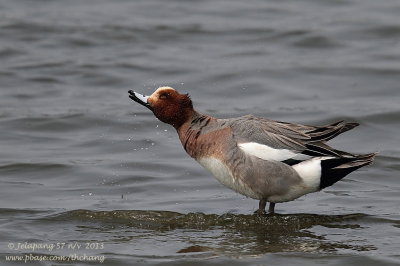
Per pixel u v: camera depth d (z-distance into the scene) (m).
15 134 15.97
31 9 25.02
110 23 23.72
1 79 19.55
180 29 23.30
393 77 19.38
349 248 9.90
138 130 16.23
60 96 18.53
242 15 24.66
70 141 15.55
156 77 19.72
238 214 11.34
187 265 9.40
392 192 12.39
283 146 10.52
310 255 9.65
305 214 11.30
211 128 10.90
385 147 14.96
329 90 18.84
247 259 9.53
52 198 12.24
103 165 13.91
